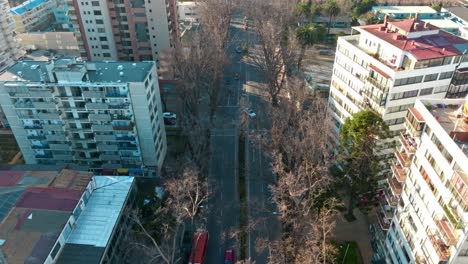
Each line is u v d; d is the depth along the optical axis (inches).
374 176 2586.1
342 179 2753.4
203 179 3309.5
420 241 1831.9
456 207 1539.1
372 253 2610.7
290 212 2539.4
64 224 2391.7
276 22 5462.6
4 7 4606.3
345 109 3009.4
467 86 2566.4
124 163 3316.9
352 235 2753.4
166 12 4387.3
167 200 2874.0
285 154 3065.9
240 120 4025.6
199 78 3949.3
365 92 2679.6
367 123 2369.6
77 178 2778.1
